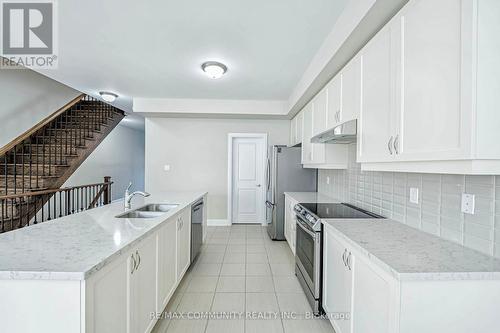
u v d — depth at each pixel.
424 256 1.25
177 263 2.42
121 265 1.36
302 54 2.74
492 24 0.97
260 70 3.20
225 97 4.50
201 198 3.67
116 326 1.31
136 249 1.53
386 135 1.55
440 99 1.12
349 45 2.00
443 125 1.11
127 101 4.84
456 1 1.04
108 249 1.29
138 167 9.44
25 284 1.06
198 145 5.29
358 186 2.69
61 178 4.45
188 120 5.27
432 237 1.56
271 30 2.26
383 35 1.59
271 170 4.49
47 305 1.06
